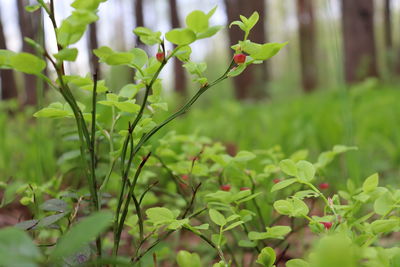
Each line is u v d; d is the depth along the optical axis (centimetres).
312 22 592
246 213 45
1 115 126
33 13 59
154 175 53
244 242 45
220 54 1040
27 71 36
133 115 44
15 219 67
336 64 83
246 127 156
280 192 60
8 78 327
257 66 367
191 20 37
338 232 40
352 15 343
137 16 452
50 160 74
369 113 164
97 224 32
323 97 258
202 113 216
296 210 40
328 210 43
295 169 42
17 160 103
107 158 50
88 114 41
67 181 63
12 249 31
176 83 508
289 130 130
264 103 299
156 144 51
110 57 37
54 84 39
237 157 48
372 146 129
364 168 99
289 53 826
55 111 39
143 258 45
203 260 58
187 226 42
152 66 40
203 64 41
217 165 51
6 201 46
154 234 45
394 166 110
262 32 399
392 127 142
